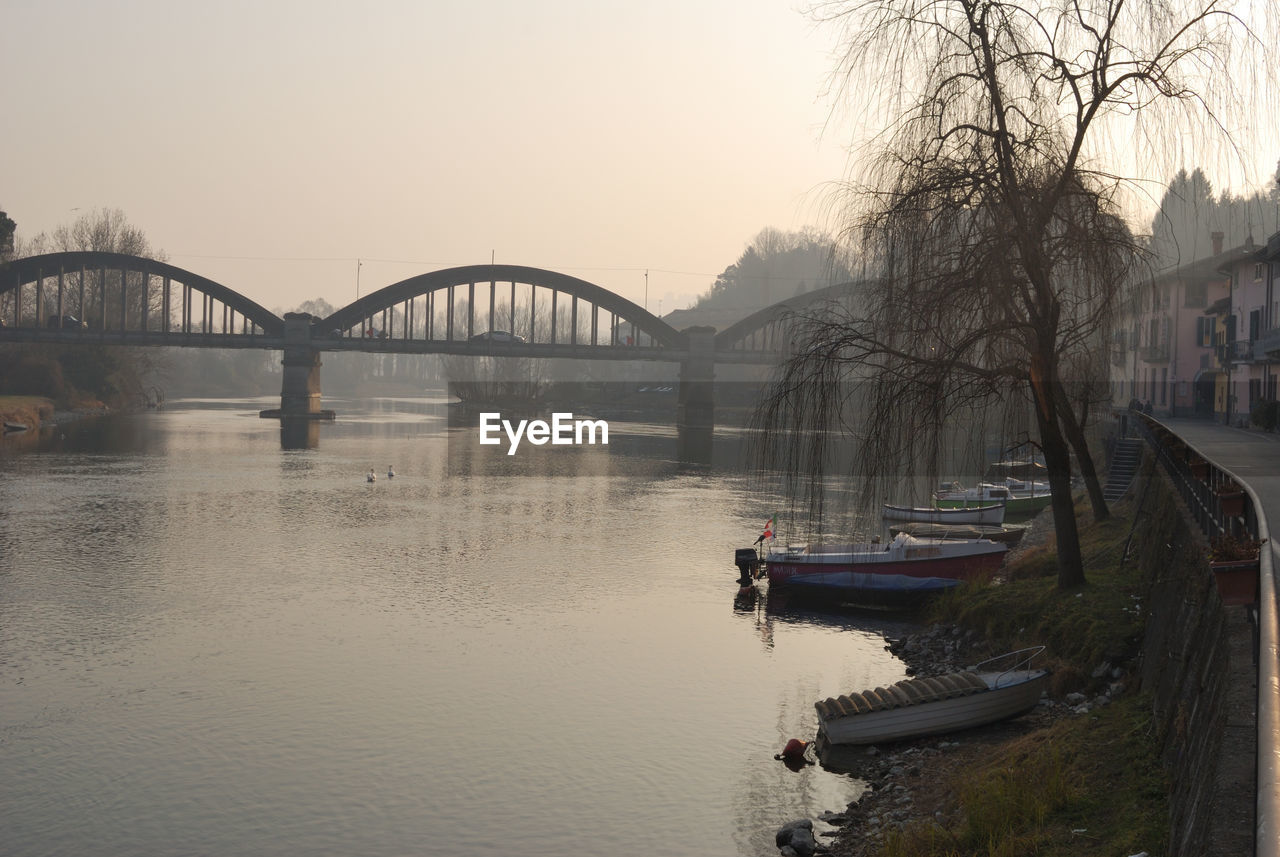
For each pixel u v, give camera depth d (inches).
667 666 1089.4
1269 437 1815.9
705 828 709.3
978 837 576.7
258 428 4690.0
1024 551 1432.1
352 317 6190.9
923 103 863.7
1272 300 2107.5
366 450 3718.0
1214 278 2792.8
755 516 2170.3
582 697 984.3
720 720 922.7
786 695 991.6
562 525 2043.6
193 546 1744.6
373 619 1275.8
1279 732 223.6
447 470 3093.0
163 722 911.7
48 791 772.0
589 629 1238.9
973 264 845.2
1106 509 1370.6
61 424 4564.5
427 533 1929.1
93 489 2444.6
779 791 762.8
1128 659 860.0
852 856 640.4
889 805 711.1
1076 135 848.3
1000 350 906.7
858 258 896.3
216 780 792.9
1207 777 384.2
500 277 6254.9
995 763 717.3
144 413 5629.9
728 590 1467.8
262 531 1918.1
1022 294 865.5
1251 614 469.1
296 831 712.4
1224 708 398.0
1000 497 2106.3
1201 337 2815.0
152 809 743.7
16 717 919.0
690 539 1883.6
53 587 1409.9
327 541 1828.2
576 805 748.0
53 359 5285.4
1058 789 587.5
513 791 773.3
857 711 835.4
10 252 5064.0
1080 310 901.2
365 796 766.5
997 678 851.4
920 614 1315.2
